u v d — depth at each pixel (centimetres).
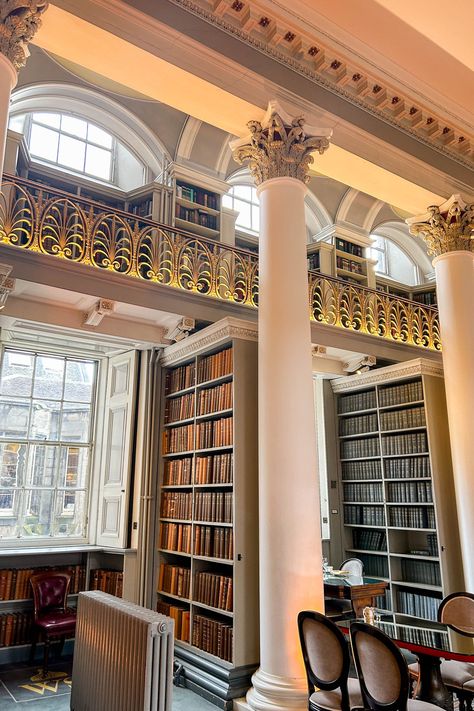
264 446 374
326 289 635
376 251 1003
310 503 358
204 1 397
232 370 469
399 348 673
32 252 445
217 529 458
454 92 511
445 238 548
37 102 658
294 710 315
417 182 514
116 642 302
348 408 687
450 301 532
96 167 716
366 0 412
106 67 380
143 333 556
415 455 587
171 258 542
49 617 472
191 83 390
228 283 579
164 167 688
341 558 646
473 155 570
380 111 495
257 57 419
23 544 543
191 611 468
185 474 524
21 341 573
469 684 321
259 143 424
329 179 837
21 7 297
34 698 405
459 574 541
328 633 284
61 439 598
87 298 484
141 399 580
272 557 350
